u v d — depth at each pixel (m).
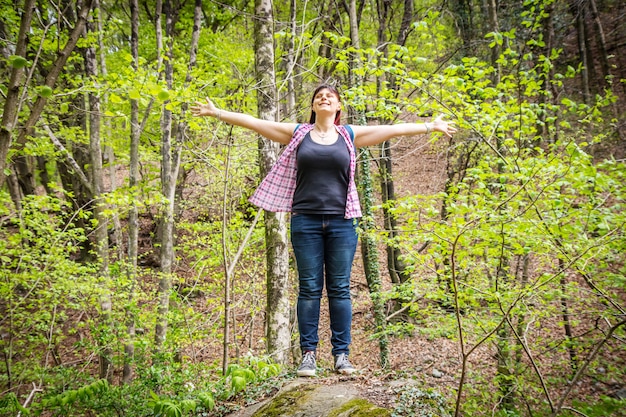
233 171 7.75
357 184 9.31
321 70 8.54
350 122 7.36
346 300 2.89
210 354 10.12
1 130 2.45
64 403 3.35
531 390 6.26
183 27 11.34
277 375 3.19
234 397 3.00
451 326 6.06
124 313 7.48
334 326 2.94
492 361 7.68
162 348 6.48
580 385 6.43
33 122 2.64
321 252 2.82
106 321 6.88
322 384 2.75
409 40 9.16
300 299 2.88
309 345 2.90
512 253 4.35
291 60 6.41
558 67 14.37
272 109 5.70
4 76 5.92
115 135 10.13
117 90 3.77
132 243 8.32
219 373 4.61
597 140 4.90
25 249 6.17
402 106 5.09
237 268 10.03
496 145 5.06
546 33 7.93
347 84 7.37
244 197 9.75
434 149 9.73
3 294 6.17
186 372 5.30
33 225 6.05
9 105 2.47
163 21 12.14
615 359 5.68
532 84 4.17
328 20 9.16
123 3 12.06
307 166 2.71
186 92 3.99
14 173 9.79
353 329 11.15
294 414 2.42
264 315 10.38
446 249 4.08
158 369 4.93
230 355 9.88
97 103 7.71
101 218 7.71
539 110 4.11
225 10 12.41
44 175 12.48
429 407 2.47
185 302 9.73
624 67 14.25
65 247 6.64
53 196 6.92
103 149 11.25
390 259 10.88
